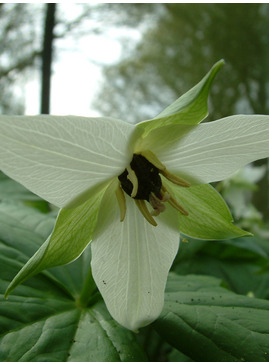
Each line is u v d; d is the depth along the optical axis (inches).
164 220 4.0
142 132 3.2
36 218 5.6
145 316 3.7
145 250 3.9
